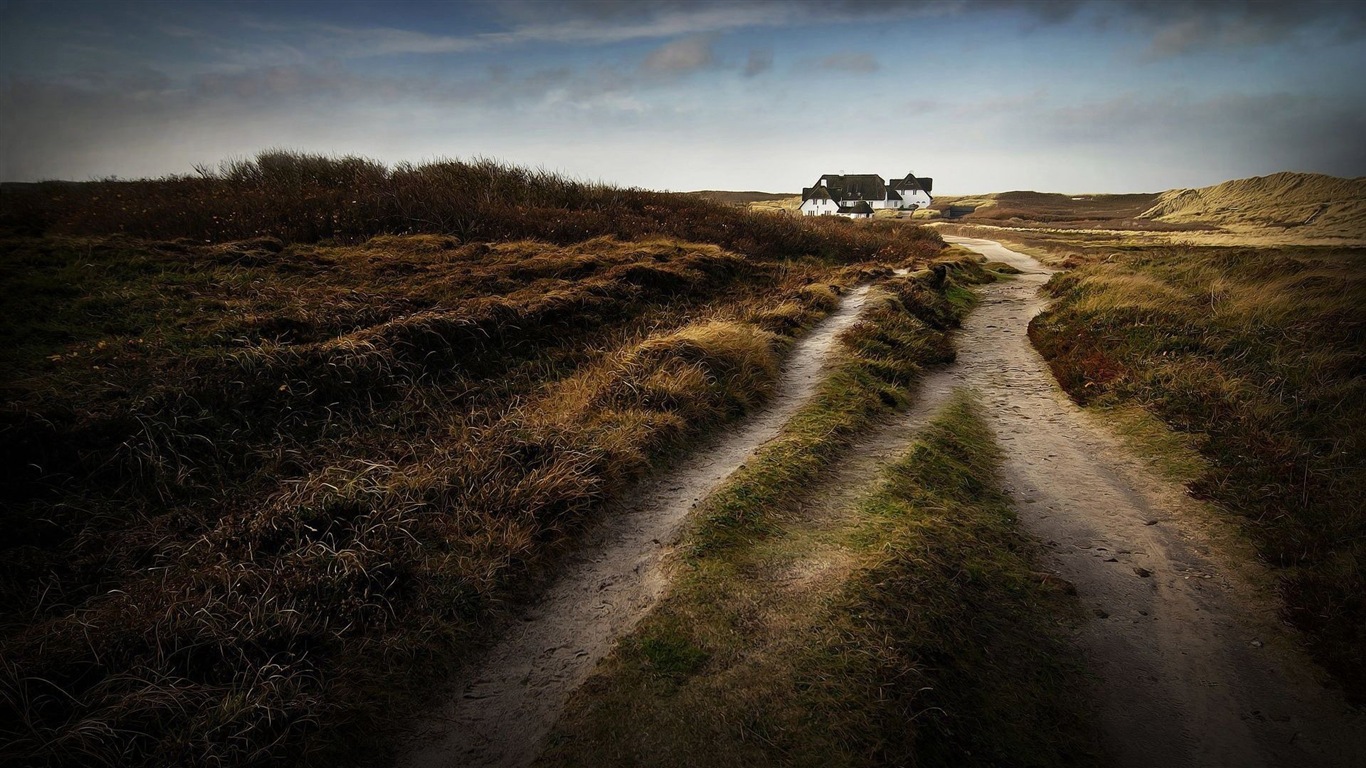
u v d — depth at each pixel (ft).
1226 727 12.25
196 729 9.92
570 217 50.67
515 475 17.31
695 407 22.99
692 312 34.83
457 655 12.59
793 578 14.66
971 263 76.54
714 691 11.53
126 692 10.49
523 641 13.14
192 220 35.65
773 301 39.83
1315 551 16.52
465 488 16.75
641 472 19.15
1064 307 43.86
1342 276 37.65
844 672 11.78
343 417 19.90
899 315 39.19
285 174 50.03
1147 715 12.49
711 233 57.26
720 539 15.96
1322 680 13.19
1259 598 15.78
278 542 14.43
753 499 17.79
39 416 15.83
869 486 19.27
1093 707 12.60
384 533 14.53
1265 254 56.54
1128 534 18.86
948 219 288.10
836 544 16.03
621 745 10.60
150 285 25.59
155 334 21.43
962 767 10.73
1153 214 298.56
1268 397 25.09
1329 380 24.94
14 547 13.48
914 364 33.14
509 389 23.70
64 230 34.32
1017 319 47.73
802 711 11.06
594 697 11.50
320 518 14.97
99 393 17.58
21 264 25.86
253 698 10.50
